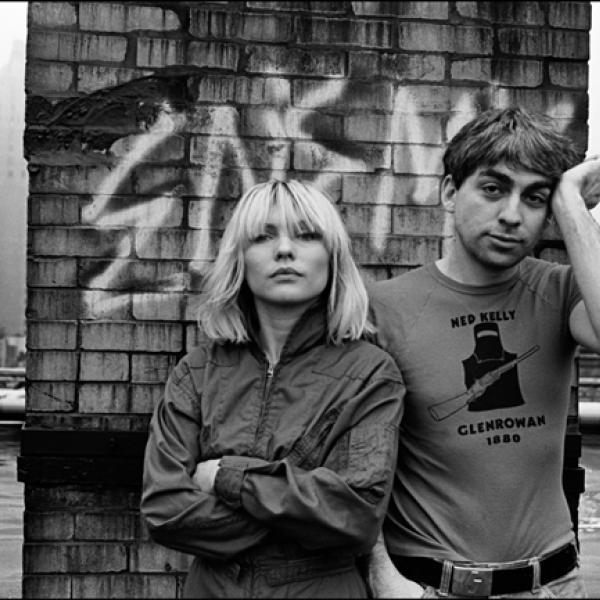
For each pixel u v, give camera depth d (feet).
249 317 7.25
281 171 10.43
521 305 7.47
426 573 7.07
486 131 7.14
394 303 7.57
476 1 10.62
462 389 7.22
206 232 10.37
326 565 6.63
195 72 10.34
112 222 10.28
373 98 10.52
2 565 13.98
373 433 6.68
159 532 6.60
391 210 10.54
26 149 10.20
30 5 10.18
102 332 10.28
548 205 7.34
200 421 7.02
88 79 10.25
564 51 10.71
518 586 6.98
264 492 6.36
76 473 10.21
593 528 16.21
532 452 7.17
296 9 10.42
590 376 30.37
